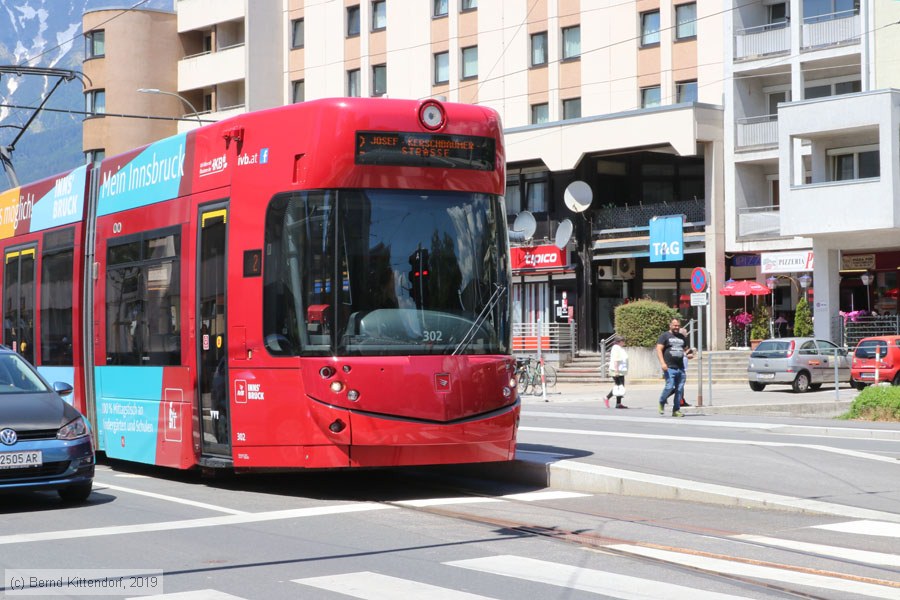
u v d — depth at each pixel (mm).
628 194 47844
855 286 41281
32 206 18328
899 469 13992
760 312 43125
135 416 14742
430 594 7457
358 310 11938
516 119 50094
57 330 17047
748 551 9180
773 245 42562
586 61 47812
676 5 45438
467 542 9539
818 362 34969
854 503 11578
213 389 13070
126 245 15250
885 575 8242
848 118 37594
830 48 41531
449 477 14359
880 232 37969
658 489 12406
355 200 12086
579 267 47031
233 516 11062
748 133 43562
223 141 13297
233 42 62625
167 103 64938
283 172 12430
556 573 8172
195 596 7445
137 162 15258
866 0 40688
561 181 48188
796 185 38969
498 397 12344
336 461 11836
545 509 11617
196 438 13352
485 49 51219
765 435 19375
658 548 9242
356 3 56500
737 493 11930
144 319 14641
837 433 20422
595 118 45406
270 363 12289
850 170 39000
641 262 47219
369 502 12117
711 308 43906
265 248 12492
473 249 12508
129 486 13672
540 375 35219
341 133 12078
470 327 12320
